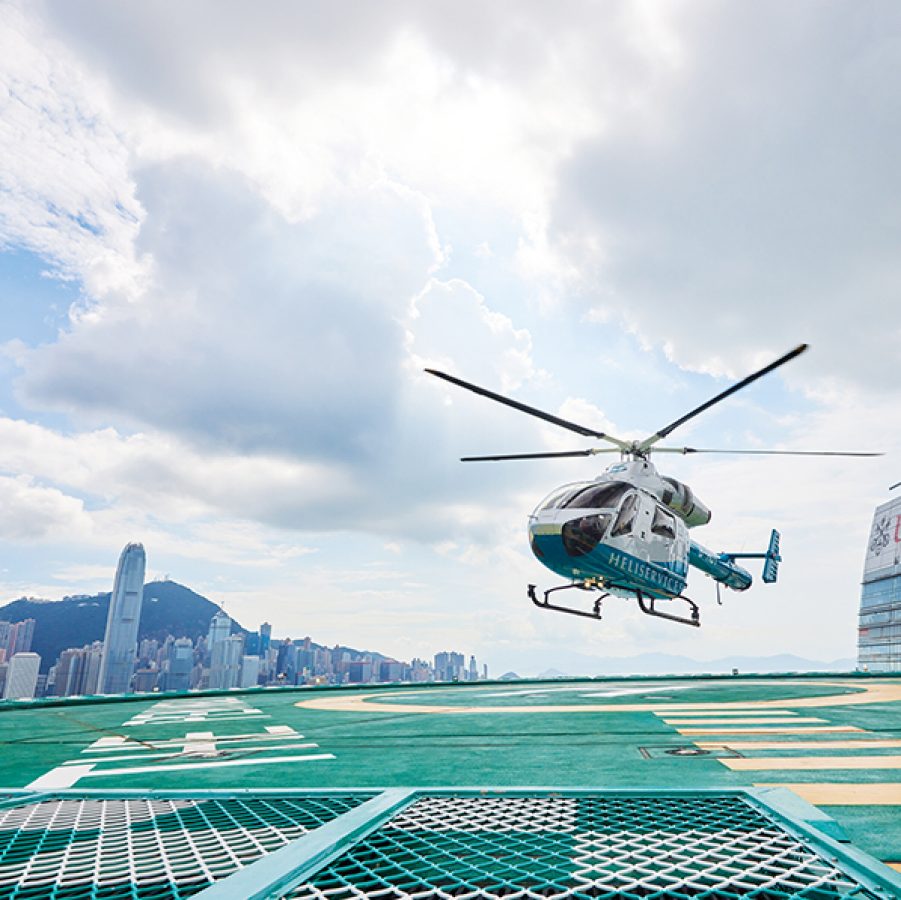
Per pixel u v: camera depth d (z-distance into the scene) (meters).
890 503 92.56
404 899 2.15
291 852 2.51
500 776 5.48
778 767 5.72
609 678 26.84
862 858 2.36
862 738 7.49
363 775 5.68
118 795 3.84
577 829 3.04
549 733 8.48
